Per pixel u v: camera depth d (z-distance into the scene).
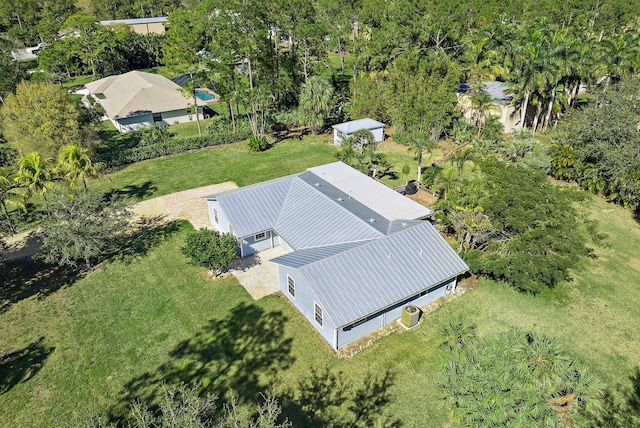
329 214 26.08
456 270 22.38
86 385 18.19
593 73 45.38
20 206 29.50
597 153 32.03
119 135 49.59
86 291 24.03
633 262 25.59
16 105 34.94
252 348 19.88
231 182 37.25
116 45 75.81
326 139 47.25
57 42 73.31
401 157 41.50
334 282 20.25
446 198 26.27
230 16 40.06
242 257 26.73
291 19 52.91
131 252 27.50
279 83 45.28
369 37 57.06
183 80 63.66
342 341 19.78
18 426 16.50
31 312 22.53
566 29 50.81
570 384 13.86
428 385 17.81
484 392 13.20
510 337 15.17
